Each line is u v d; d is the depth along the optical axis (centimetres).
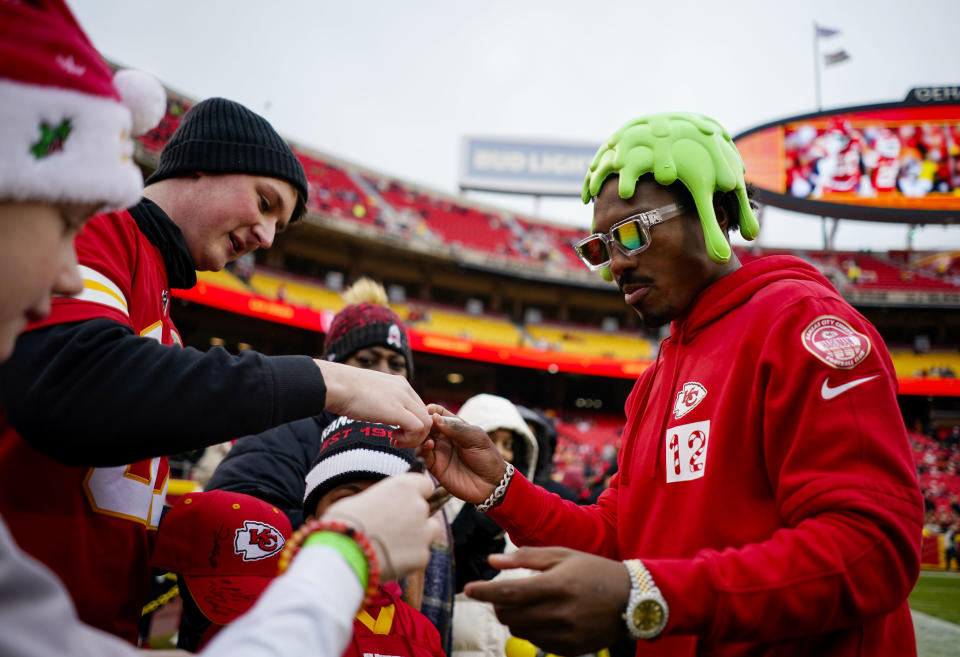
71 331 97
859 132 2138
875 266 3139
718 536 118
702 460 125
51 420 91
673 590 92
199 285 1712
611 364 2584
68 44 71
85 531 112
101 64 78
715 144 140
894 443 103
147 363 96
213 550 143
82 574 111
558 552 95
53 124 67
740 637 94
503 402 323
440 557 229
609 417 2920
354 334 260
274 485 195
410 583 203
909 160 2089
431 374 2869
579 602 90
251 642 62
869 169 2108
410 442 123
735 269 151
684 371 140
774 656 112
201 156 146
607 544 151
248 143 150
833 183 2119
